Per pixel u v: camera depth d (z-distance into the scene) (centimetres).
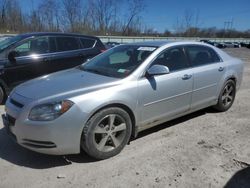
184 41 507
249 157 394
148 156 393
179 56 482
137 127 420
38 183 332
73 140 354
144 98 414
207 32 8438
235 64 591
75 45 748
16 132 360
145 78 419
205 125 511
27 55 664
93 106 358
